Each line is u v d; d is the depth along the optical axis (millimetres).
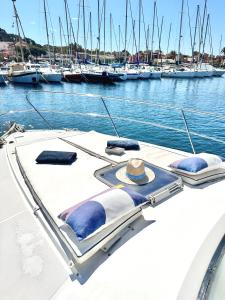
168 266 1792
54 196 2521
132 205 2188
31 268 1856
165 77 37875
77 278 1744
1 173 3320
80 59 41094
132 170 2840
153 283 1671
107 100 19234
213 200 2607
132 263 1829
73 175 2967
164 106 4445
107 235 1979
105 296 1604
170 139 10172
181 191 2779
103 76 28625
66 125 12438
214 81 36156
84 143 4234
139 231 2143
